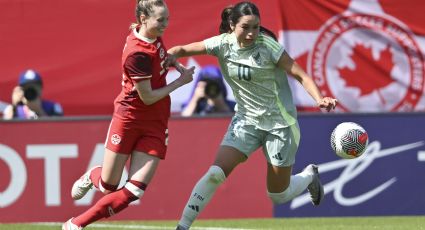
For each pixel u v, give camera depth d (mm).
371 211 32750
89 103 39562
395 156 32719
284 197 25812
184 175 32500
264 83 23578
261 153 32500
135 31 22391
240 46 23328
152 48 22062
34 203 32219
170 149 32500
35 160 32250
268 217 32562
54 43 39531
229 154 24031
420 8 40031
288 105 24047
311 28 39812
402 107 40125
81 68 39531
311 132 32531
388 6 40000
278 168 24453
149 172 22562
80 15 39562
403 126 32750
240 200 32500
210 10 39500
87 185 24484
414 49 39969
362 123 32625
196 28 39438
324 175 32594
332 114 32531
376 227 29750
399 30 40000
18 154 32250
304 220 32250
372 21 39969
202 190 24109
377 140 32688
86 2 39562
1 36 39406
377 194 32719
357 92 39969
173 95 38812
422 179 32750
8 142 32219
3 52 39406
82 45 39562
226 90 37375
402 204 32750
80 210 32250
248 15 22516
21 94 36562
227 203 32500
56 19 39531
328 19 39844
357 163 32656
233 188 32500
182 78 22797
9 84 39375
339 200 32656
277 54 23172
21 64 39469
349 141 24188
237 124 24297
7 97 39375
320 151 32531
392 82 40031
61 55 39500
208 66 37094
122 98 22797
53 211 32250
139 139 23000
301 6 39719
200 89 36406
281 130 24062
